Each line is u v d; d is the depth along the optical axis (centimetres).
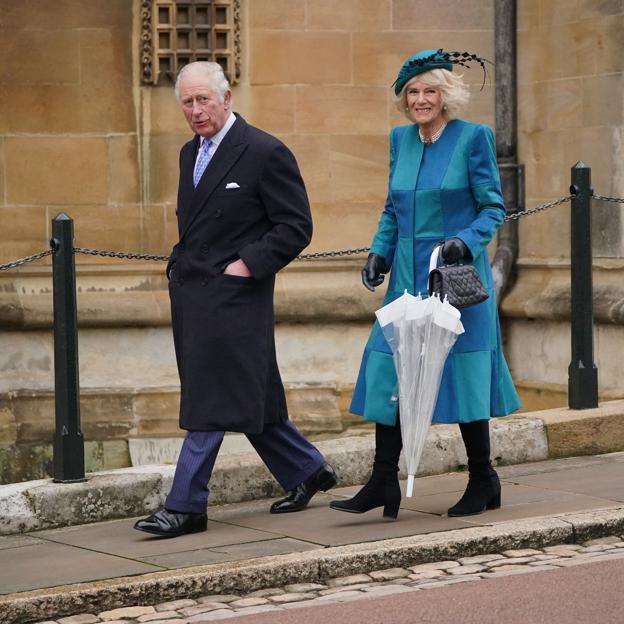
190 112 873
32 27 1495
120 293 1511
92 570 783
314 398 1536
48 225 1503
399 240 884
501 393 891
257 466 991
